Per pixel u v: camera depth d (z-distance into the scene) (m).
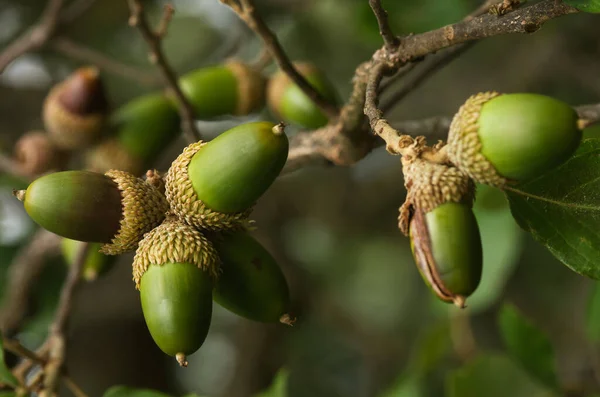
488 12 0.37
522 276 0.68
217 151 0.37
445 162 0.36
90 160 0.50
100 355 0.73
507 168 0.35
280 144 0.36
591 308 0.47
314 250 0.81
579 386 0.49
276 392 0.45
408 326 0.81
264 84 0.48
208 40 0.77
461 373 0.47
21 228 0.63
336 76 0.74
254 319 0.39
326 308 0.81
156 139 0.49
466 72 0.71
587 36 0.62
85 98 0.48
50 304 0.57
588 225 0.37
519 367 0.47
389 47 0.38
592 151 0.37
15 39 0.71
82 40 0.72
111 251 0.38
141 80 0.51
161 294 0.36
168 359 0.80
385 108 0.42
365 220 0.74
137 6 0.43
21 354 0.41
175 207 0.37
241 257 0.38
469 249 0.35
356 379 0.78
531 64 0.66
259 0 0.68
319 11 0.69
